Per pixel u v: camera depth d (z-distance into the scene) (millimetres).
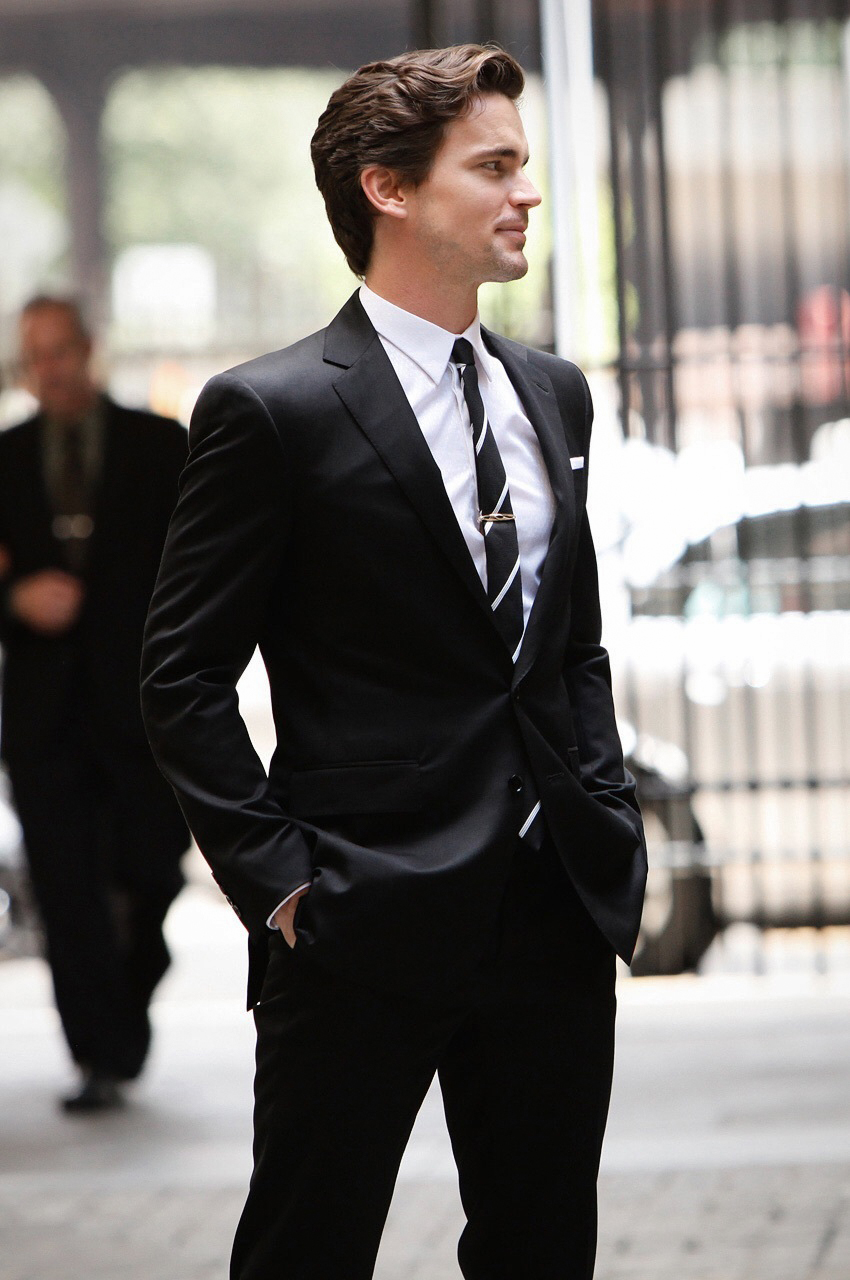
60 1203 12734
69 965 15164
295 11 56938
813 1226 11570
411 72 6781
